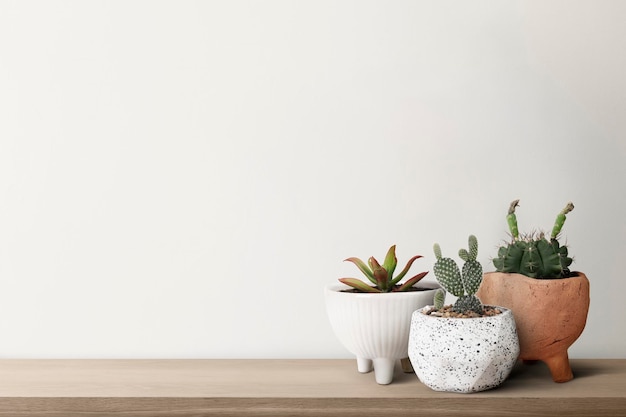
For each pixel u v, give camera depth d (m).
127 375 1.03
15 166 1.17
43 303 1.17
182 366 1.09
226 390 0.94
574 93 1.11
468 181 1.12
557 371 0.93
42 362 1.13
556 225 0.95
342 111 1.13
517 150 1.11
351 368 1.06
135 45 1.15
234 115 1.14
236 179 1.14
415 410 0.88
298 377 1.00
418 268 1.13
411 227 1.13
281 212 1.14
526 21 1.11
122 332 1.16
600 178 1.11
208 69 1.15
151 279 1.16
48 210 1.16
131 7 1.15
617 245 1.11
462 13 1.12
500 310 0.91
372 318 0.92
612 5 1.10
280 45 1.14
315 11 1.13
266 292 1.15
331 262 1.14
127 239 1.16
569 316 0.91
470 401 0.87
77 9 1.16
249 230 1.15
